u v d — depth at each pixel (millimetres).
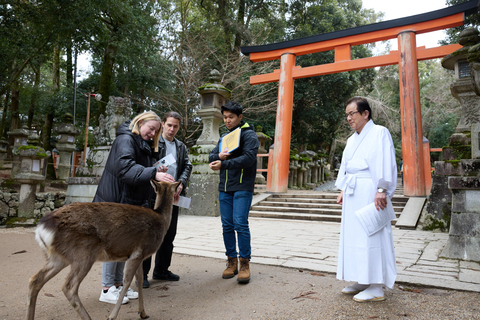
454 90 7762
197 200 10297
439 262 4383
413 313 2670
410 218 7922
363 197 3031
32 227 7508
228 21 20047
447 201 7340
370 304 2883
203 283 3547
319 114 22672
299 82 21953
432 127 33344
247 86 19016
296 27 23875
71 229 2109
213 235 6547
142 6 15195
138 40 14617
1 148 14734
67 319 2551
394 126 29516
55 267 2174
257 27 21953
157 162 3119
